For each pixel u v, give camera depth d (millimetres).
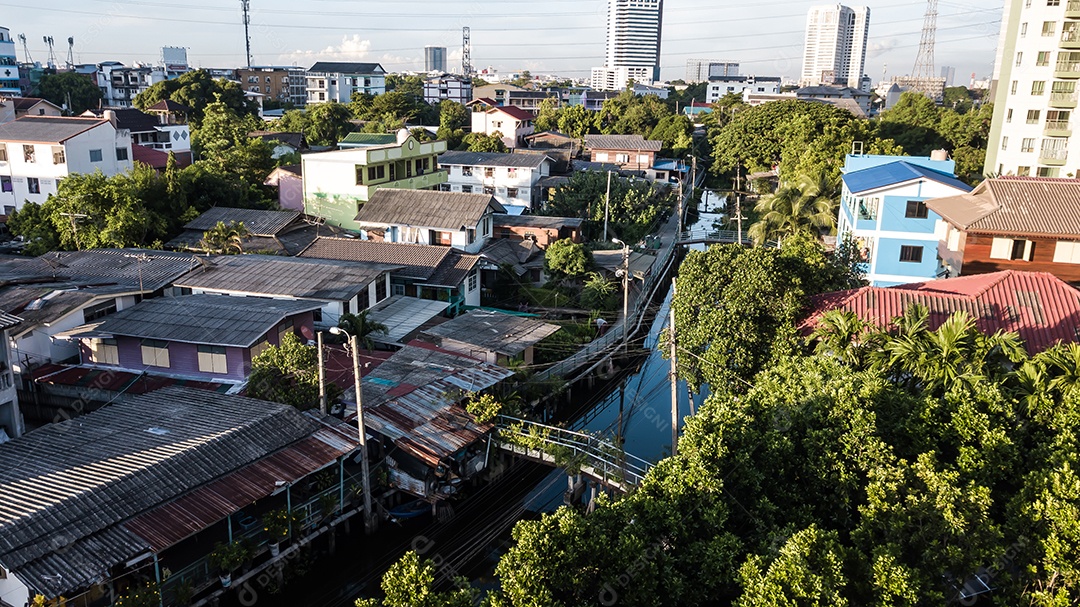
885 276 47062
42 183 58438
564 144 105500
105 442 24203
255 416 26219
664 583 17297
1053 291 31672
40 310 34062
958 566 17891
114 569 20828
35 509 20219
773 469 20984
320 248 48500
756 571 16656
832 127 82812
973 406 21516
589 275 51656
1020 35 61438
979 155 82375
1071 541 17500
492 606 16172
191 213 53719
